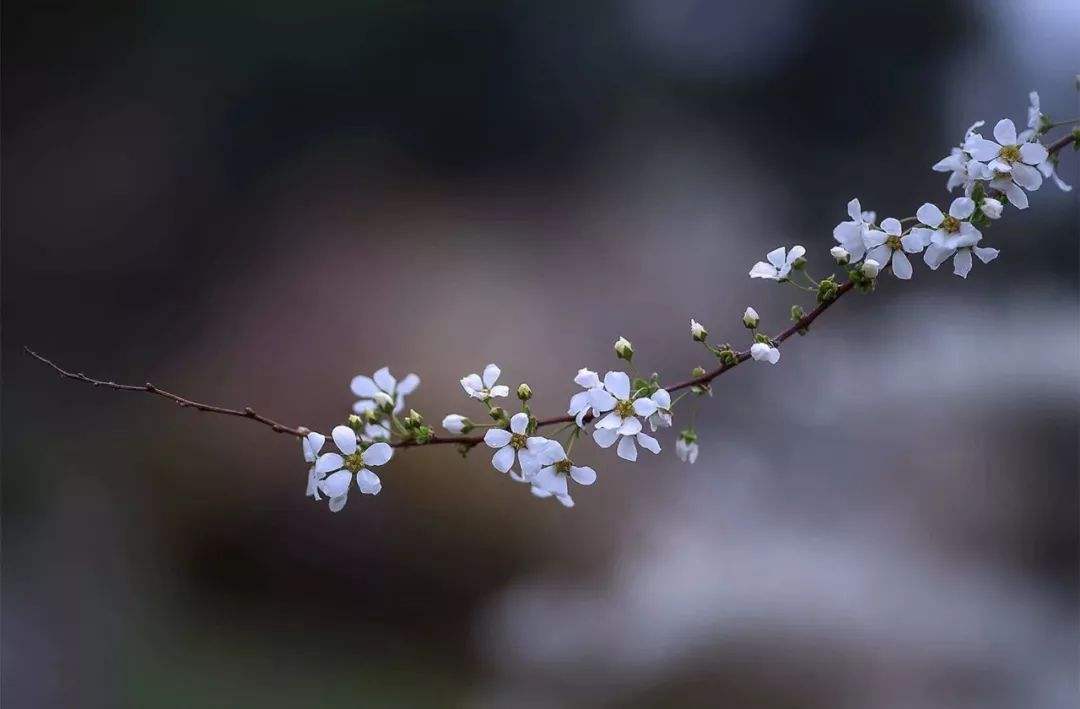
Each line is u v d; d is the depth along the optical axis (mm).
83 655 1004
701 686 953
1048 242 1635
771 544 1137
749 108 2346
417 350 1426
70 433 1384
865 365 1495
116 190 2041
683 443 535
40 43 2076
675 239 1940
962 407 1353
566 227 2020
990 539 1169
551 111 2373
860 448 1327
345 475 533
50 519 1164
